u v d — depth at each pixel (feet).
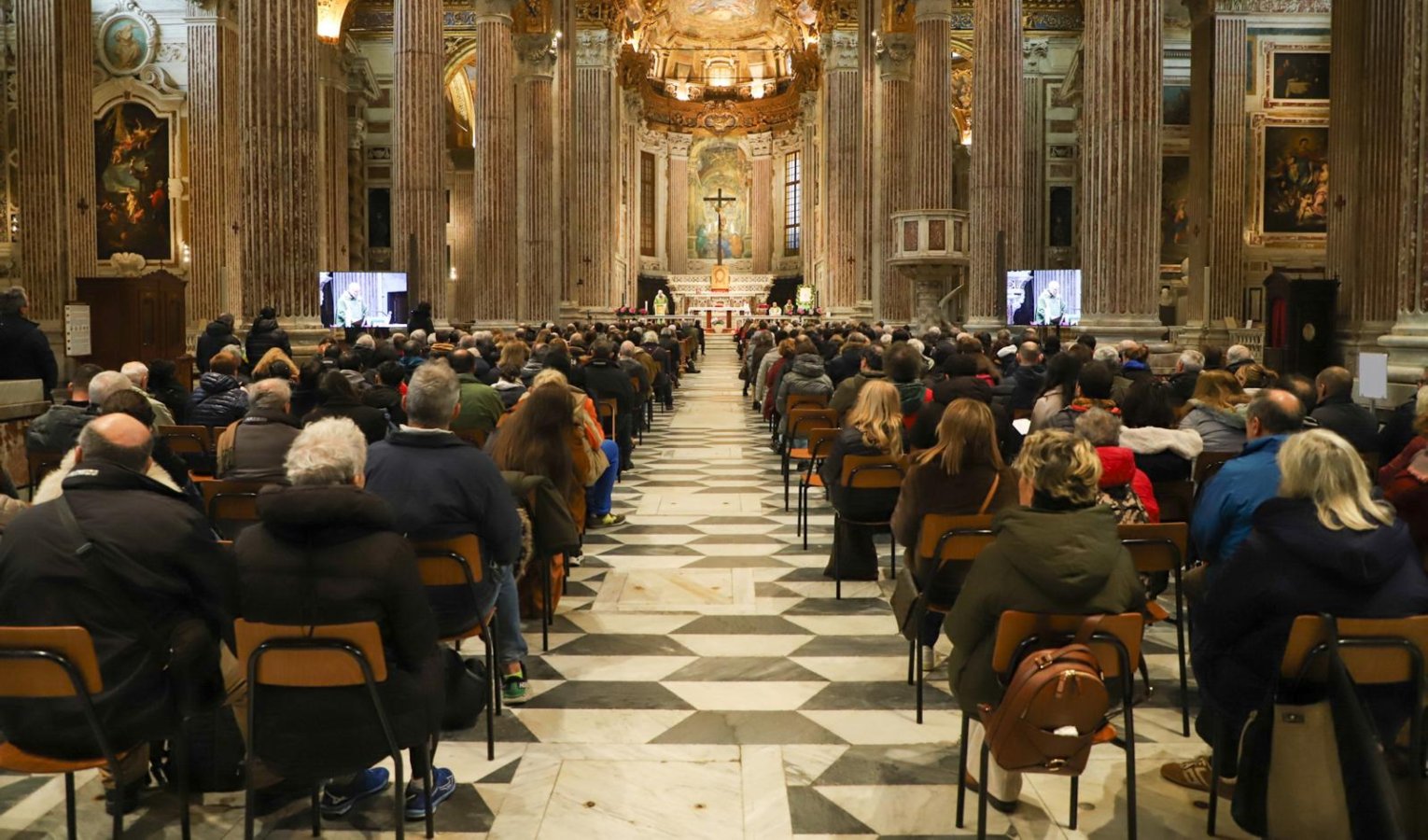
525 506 20.95
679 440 57.41
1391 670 11.62
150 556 12.67
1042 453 13.50
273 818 14.92
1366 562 11.85
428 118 69.15
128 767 15.15
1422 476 16.48
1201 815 14.85
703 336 151.43
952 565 18.62
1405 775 11.65
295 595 12.50
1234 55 98.84
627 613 24.80
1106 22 46.09
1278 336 73.51
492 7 86.12
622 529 34.22
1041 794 15.57
